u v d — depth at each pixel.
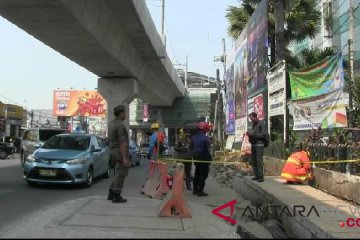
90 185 15.43
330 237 6.97
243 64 27.03
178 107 71.88
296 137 16.66
